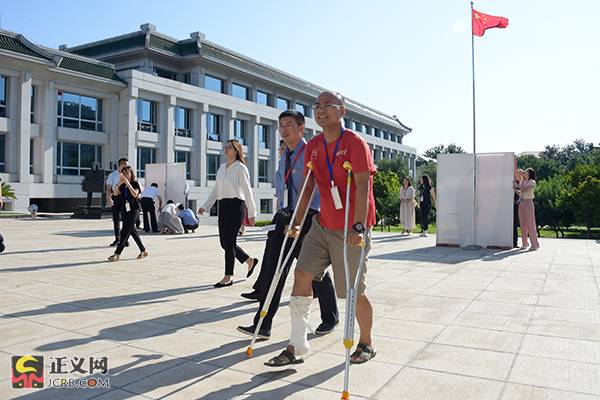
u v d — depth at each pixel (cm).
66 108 3027
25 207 2758
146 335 417
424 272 759
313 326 451
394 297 572
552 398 291
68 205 3203
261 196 4312
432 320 468
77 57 3058
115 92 3234
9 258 894
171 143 3469
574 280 688
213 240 1293
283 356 348
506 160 1113
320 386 310
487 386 309
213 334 423
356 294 306
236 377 325
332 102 345
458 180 1150
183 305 529
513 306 527
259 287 542
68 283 650
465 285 648
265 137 4506
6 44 2680
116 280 678
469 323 459
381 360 358
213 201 656
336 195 344
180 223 1512
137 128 3288
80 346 387
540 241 1351
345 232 324
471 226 1138
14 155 2762
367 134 6391
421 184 1520
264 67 4441
